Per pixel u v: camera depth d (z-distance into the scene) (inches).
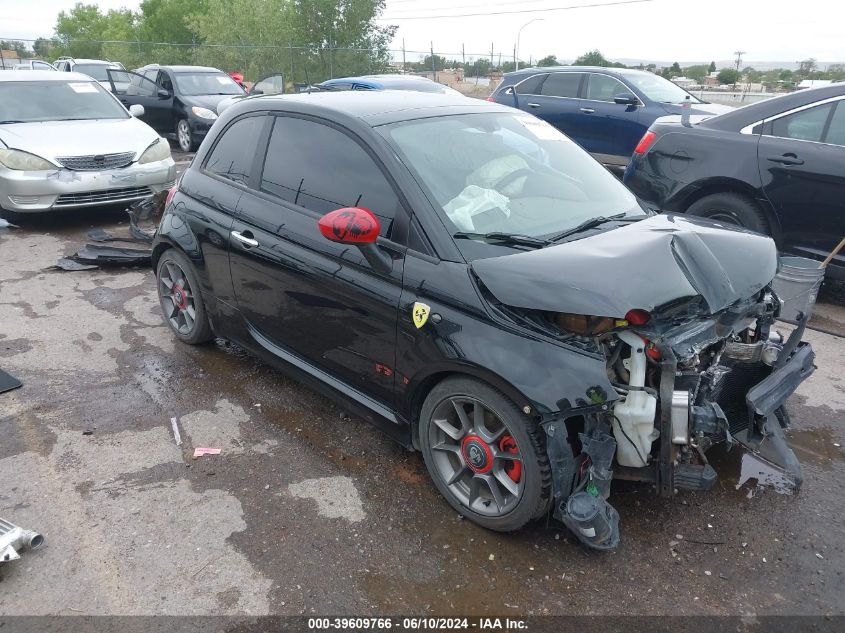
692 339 102.0
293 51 1133.7
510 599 97.7
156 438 137.3
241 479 124.3
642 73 404.8
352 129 126.9
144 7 2020.2
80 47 1366.9
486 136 135.1
